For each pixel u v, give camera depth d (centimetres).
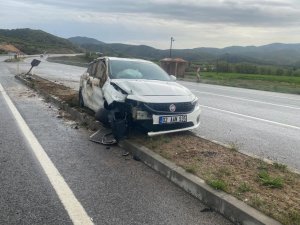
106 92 786
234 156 639
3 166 585
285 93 2359
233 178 524
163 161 584
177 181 529
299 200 455
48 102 1328
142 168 602
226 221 423
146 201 469
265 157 689
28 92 1619
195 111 778
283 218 395
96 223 405
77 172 568
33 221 404
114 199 471
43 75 2819
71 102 1187
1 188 493
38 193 480
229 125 1017
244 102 1636
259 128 990
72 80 2455
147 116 719
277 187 495
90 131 861
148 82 811
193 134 797
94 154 671
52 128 884
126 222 409
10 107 1183
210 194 460
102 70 916
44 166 590
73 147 714
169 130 750
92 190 498
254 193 468
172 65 3569
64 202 455
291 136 896
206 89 2347
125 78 843
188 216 431
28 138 774
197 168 557
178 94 775
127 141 707
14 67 3891
